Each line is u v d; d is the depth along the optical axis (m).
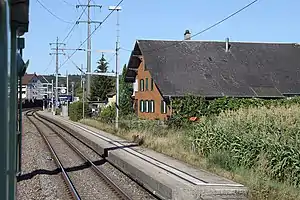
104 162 22.20
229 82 50.53
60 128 47.84
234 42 57.28
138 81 56.72
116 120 37.19
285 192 12.19
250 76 52.03
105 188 15.12
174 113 34.53
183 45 55.03
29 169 19.02
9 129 2.54
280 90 50.66
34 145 29.14
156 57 52.28
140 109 55.91
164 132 31.25
